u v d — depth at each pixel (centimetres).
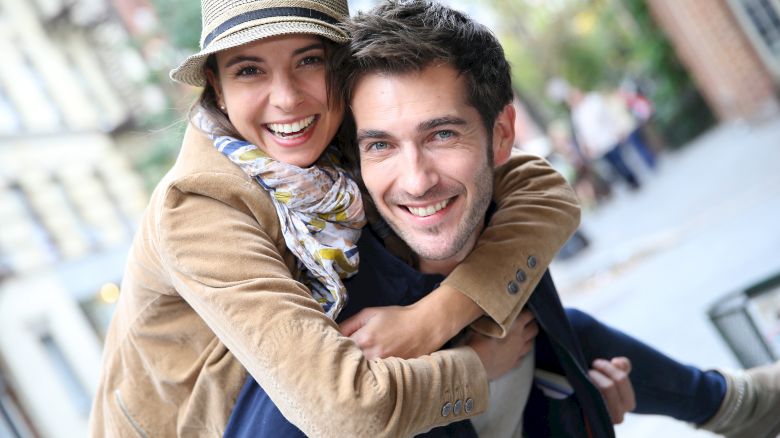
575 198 213
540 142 1387
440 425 162
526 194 206
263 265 160
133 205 1686
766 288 284
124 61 1631
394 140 170
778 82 1878
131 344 183
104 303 1532
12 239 1417
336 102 180
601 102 1605
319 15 178
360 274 184
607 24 2628
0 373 1252
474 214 177
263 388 157
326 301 175
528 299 195
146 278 175
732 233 813
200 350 179
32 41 1658
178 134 210
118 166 1684
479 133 174
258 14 174
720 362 468
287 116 177
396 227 179
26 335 1332
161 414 183
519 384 200
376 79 169
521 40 2867
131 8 1677
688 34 2050
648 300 704
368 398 148
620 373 217
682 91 2256
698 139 2202
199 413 178
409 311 175
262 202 172
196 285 158
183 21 1240
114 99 1691
